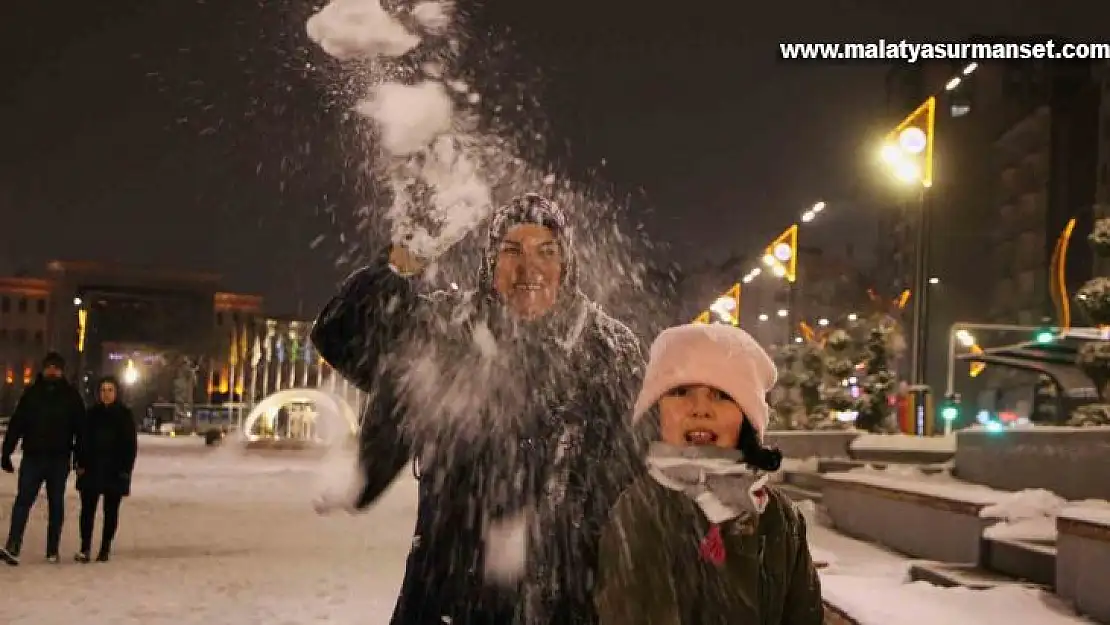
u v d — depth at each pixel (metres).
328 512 4.28
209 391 134.25
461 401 4.00
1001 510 10.43
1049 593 8.46
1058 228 62.75
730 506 3.21
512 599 3.90
